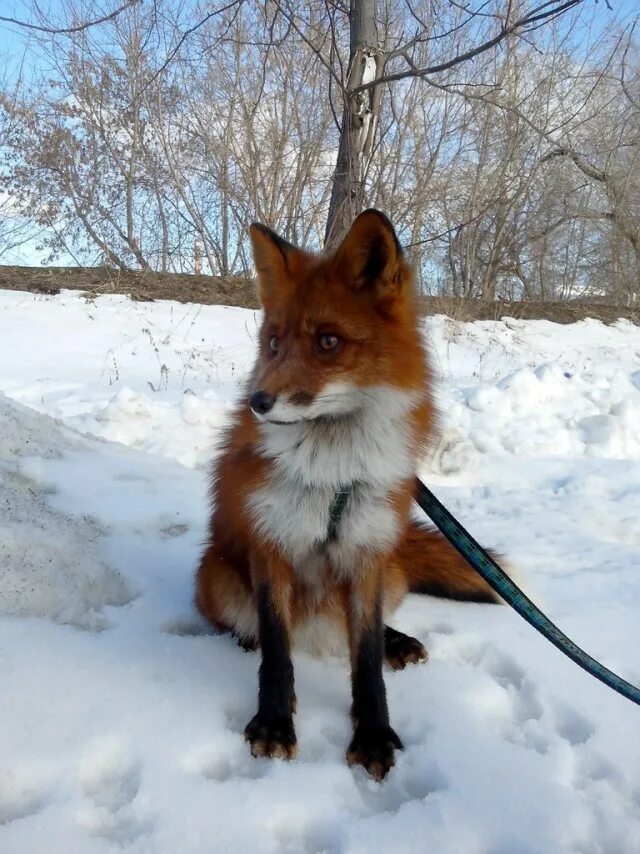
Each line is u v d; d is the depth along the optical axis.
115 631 0.97
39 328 3.60
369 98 2.52
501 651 1.00
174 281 4.85
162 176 6.36
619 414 2.37
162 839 0.62
